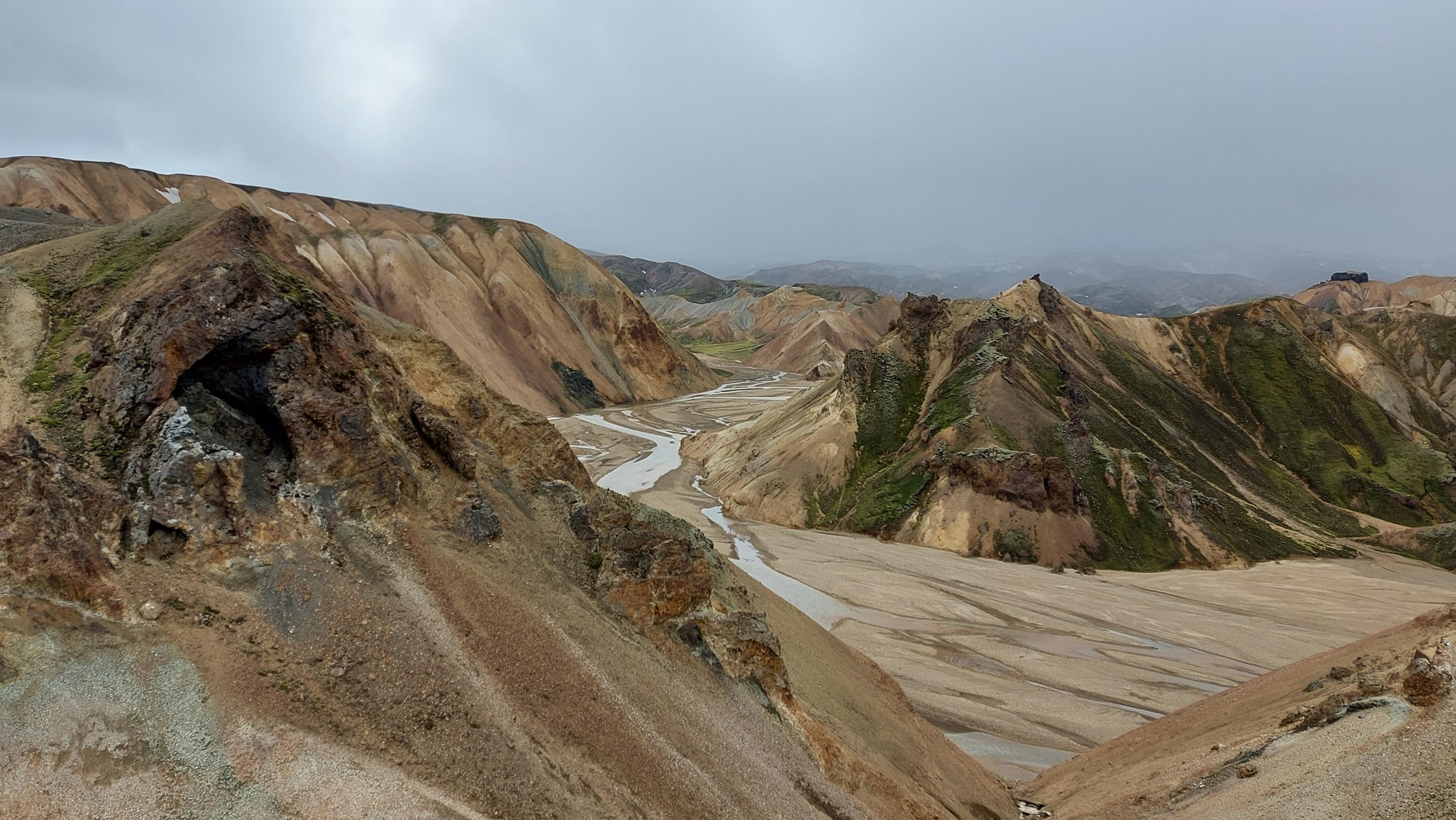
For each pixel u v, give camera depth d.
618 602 32.25
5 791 15.52
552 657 26.31
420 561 26.98
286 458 27.34
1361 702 26.03
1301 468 124.12
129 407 25.45
